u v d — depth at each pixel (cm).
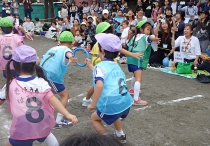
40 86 282
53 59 405
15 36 532
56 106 280
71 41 435
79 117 486
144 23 516
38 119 277
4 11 1677
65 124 444
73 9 1750
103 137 114
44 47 1224
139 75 523
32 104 277
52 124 293
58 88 417
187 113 505
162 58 862
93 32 1122
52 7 2186
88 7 1650
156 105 541
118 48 342
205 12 905
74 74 770
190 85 672
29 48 286
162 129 445
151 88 645
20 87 278
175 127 452
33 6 2303
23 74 286
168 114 500
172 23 924
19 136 275
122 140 389
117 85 338
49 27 1675
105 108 336
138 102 536
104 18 1155
